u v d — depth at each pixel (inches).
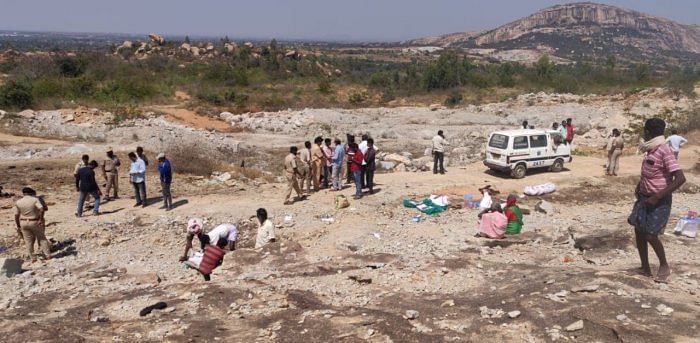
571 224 559.8
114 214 605.9
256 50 3053.6
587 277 312.5
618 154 789.2
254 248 498.0
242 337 264.4
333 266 411.8
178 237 551.5
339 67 3516.2
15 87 1439.5
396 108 1851.6
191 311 311.3
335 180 728.3
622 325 240.5
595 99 1808.6
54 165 808.9
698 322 240.4
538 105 1776.6
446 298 322.7
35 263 468.1
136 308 321.7
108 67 2252.7
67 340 262.1
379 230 555.5
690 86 1721.2
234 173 814.5
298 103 1916.8
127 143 1039.0
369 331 259.4
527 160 790.5
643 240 304.3
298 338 258.4
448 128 1454.2
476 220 594.2
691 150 972.6
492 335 250.8
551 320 257.3
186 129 1227.2
